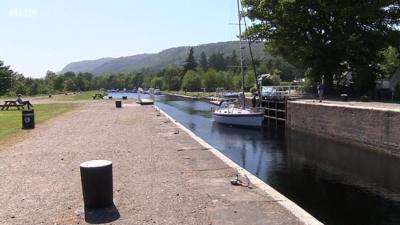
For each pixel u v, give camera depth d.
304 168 21.50
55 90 139.00
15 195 10.50
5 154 16.64
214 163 14.73
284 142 31.53
